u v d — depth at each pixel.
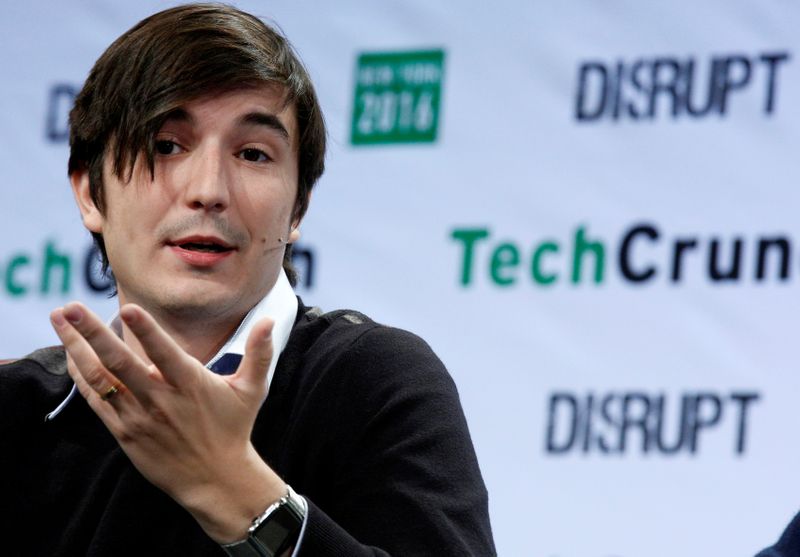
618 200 5.99
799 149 5.84
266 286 3.18
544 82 6.19
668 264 5.86
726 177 5.89
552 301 5.97
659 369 5.78
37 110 6.87
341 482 3.02
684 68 6.03
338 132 6.39
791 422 5.60
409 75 6.36
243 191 3.08
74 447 3.23
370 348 3.14
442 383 3.12
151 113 3.05
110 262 3.20
